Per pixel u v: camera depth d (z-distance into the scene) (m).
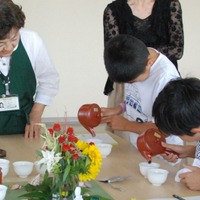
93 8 4.76
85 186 1.69
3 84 2.35
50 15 4.68
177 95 1.47
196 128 1.48
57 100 4.88
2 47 1.90
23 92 2.40
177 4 2.68
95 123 2.15
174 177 1.85
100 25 4.82
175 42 2.68
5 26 1.80
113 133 2.64
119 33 2.72
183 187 1.75
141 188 1.72
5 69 2.32
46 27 4.70
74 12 4.73
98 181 1.78
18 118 2.45
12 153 2.13
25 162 1.86
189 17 5.02
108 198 1.58
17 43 2.08
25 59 2.33
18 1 4.55
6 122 2.43
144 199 1.61
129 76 1.89
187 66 5.12
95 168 1.44
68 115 4.91
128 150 2.23
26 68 2.35
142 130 2.12
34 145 2.27
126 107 2.35
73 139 1.43
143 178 1.83
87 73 4.91
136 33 2.71
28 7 4.60
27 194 1.48
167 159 1.97
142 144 1.90
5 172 1.80
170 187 1.74
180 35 2.68
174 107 1.46
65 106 4.72
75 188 1.43
